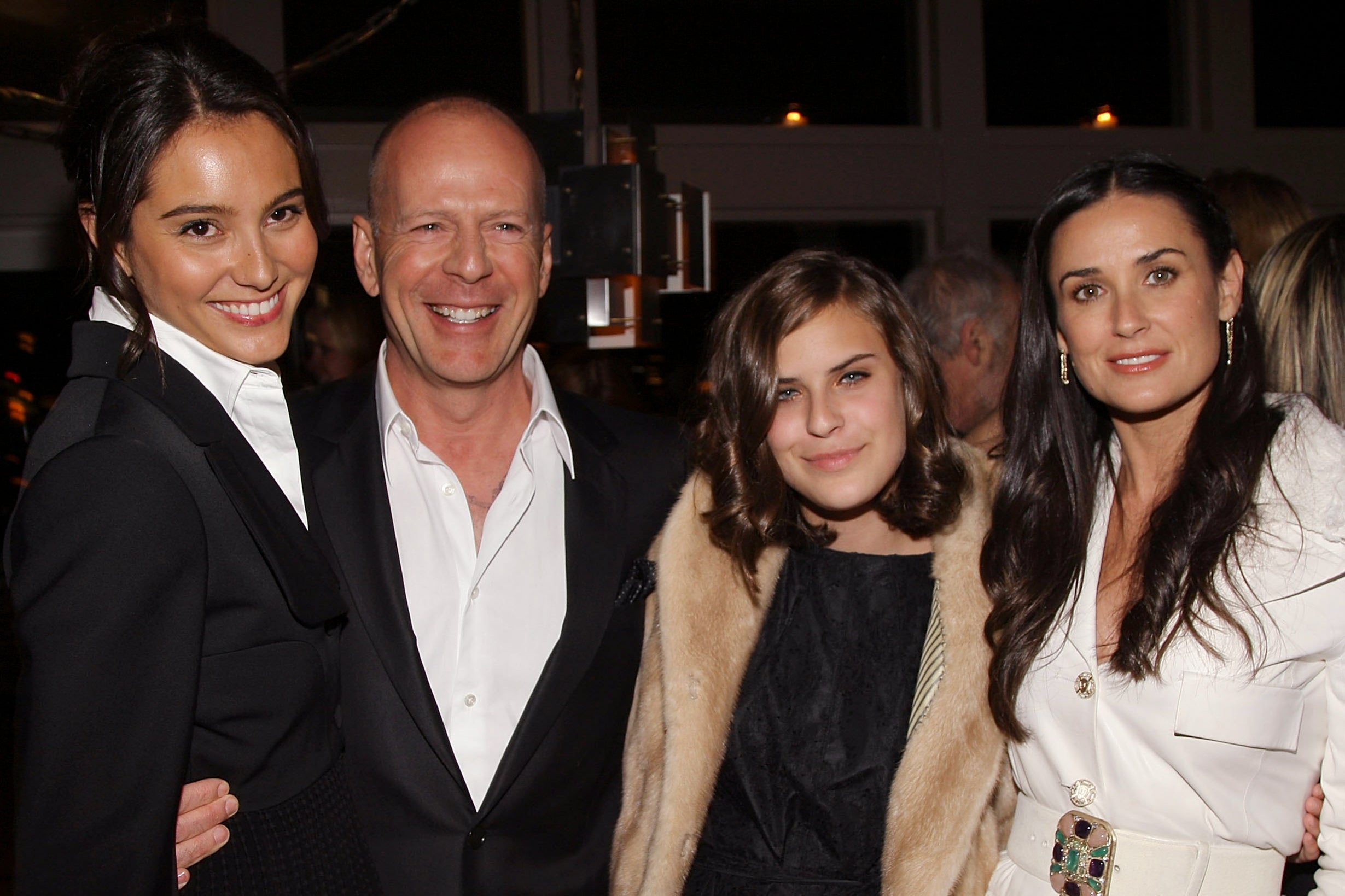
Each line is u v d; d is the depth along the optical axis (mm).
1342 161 4133
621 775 1755
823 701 1596
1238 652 1260
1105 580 1443
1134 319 1284
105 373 1182
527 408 1771
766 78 3982
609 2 3865
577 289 2662
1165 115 4203
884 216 4012
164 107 1127
